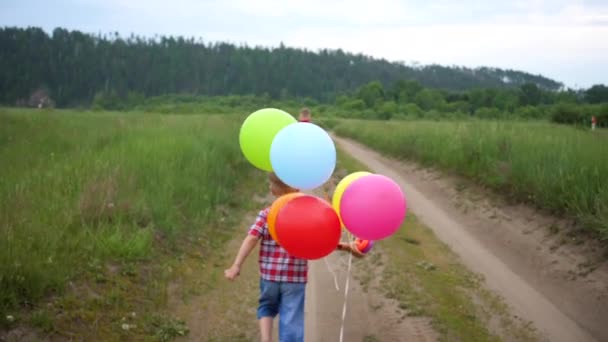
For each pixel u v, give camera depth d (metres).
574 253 5.17
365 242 3.18
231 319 3.84
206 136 10.20
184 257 4.89
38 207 4.62
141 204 5.32
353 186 2.89
